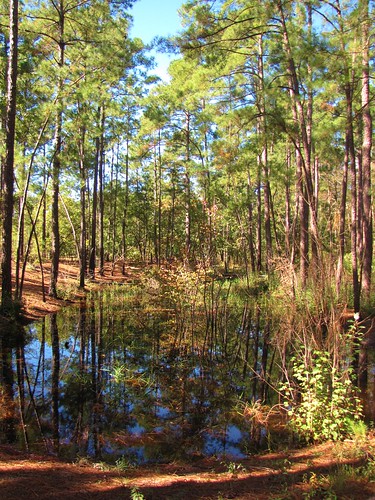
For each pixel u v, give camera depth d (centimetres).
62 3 1541
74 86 1334
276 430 573
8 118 1147
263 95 856
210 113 1559
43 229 2297
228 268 3114
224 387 760
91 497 340
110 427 579
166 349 1026
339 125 1058
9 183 1156
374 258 2473
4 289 1158
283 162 1861
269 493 358
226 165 1138
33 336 1095
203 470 445
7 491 330
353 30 886
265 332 1200
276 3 867
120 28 1666
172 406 664
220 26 956
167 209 3619
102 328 1231
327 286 605
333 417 523
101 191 2636
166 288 1606
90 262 2416
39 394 697
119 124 2219
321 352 562
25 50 1365
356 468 397
